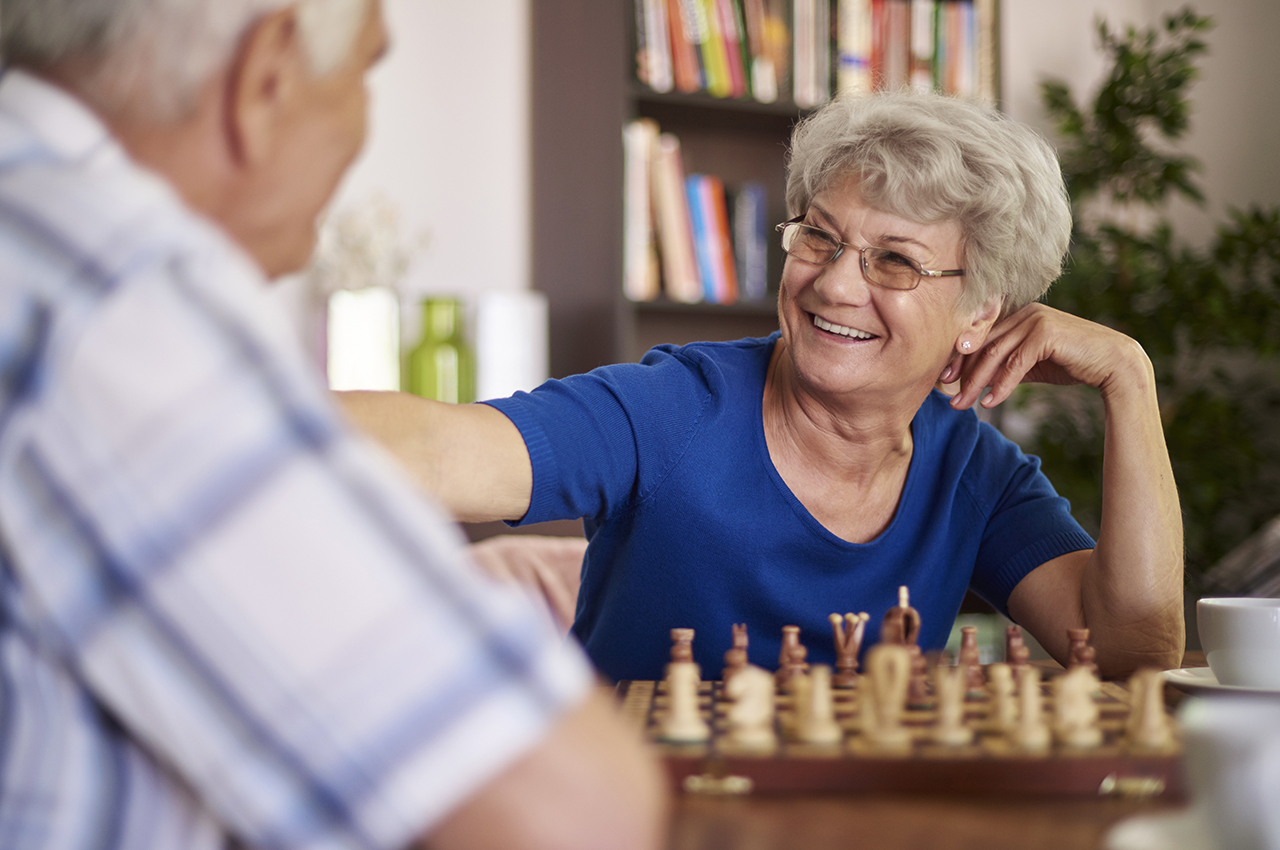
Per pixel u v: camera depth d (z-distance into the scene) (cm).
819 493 127
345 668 44
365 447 49
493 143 289
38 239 48
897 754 72
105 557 45
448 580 46
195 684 45
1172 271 305
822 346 121
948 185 115
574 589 187
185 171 55
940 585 133
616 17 261
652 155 269
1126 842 58
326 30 55
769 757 71
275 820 44
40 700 47
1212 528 304
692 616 124
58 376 45
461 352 258
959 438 137
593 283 270
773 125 296
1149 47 310
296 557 45
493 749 45
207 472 45
